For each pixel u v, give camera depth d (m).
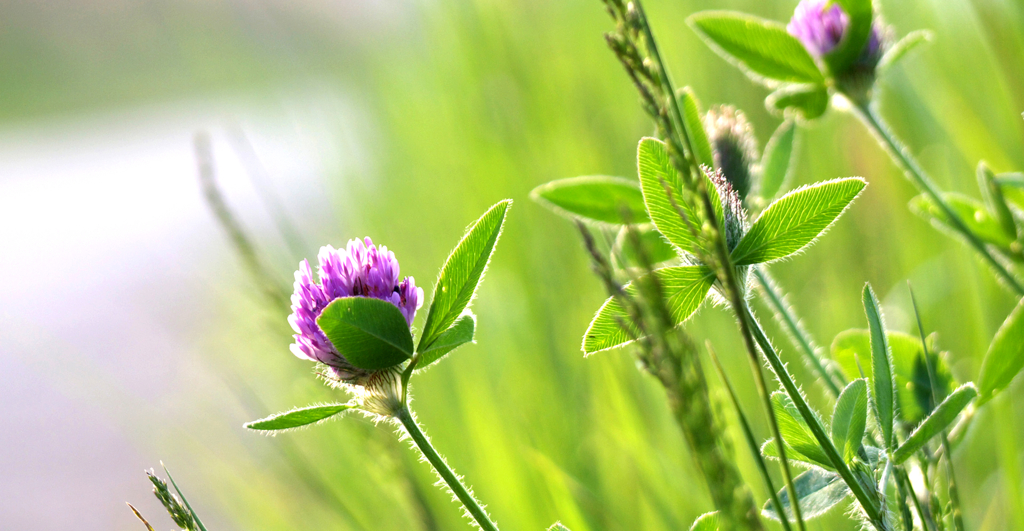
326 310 0.69
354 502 1.08
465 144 1.84
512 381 1.17
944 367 0.74
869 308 0.70
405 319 0.70
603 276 0.63
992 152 1.00
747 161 0.76
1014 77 0.97
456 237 1.63
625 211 0.63
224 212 1.05
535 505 0.95
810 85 0.79
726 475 0.63
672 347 0.63
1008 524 0.80
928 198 0.78
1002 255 0.79
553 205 0.77
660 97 0.64
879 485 0.69
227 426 1.69
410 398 0.71
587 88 1.66
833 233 1.13
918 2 1.28
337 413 0.71
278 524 1.23
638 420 0.94
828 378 0.75
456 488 0.70
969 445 0.84
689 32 1.60
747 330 0.65
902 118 1.22
